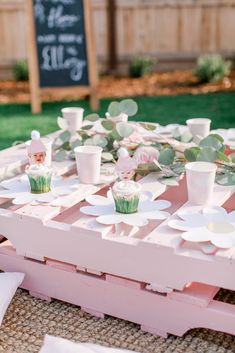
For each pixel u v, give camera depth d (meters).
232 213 1.95
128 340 1.86
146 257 1.78
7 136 4.34
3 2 6.81
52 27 5.16
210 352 1.80
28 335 1.90
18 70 6.69
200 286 1.83
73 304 2.06
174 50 7.16
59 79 5.22
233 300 2.05
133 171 2.13
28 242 1.99
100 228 1.85
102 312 1.96
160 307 1.84
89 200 2.06
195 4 6.90
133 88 6.23
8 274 2.00
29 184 2.21
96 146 2.29
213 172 1.97
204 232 1.79
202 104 5.33
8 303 1.92
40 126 4.62
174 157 2.34
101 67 7.17
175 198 2.34
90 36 5.21
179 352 1.80
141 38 7.12
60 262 1.99
